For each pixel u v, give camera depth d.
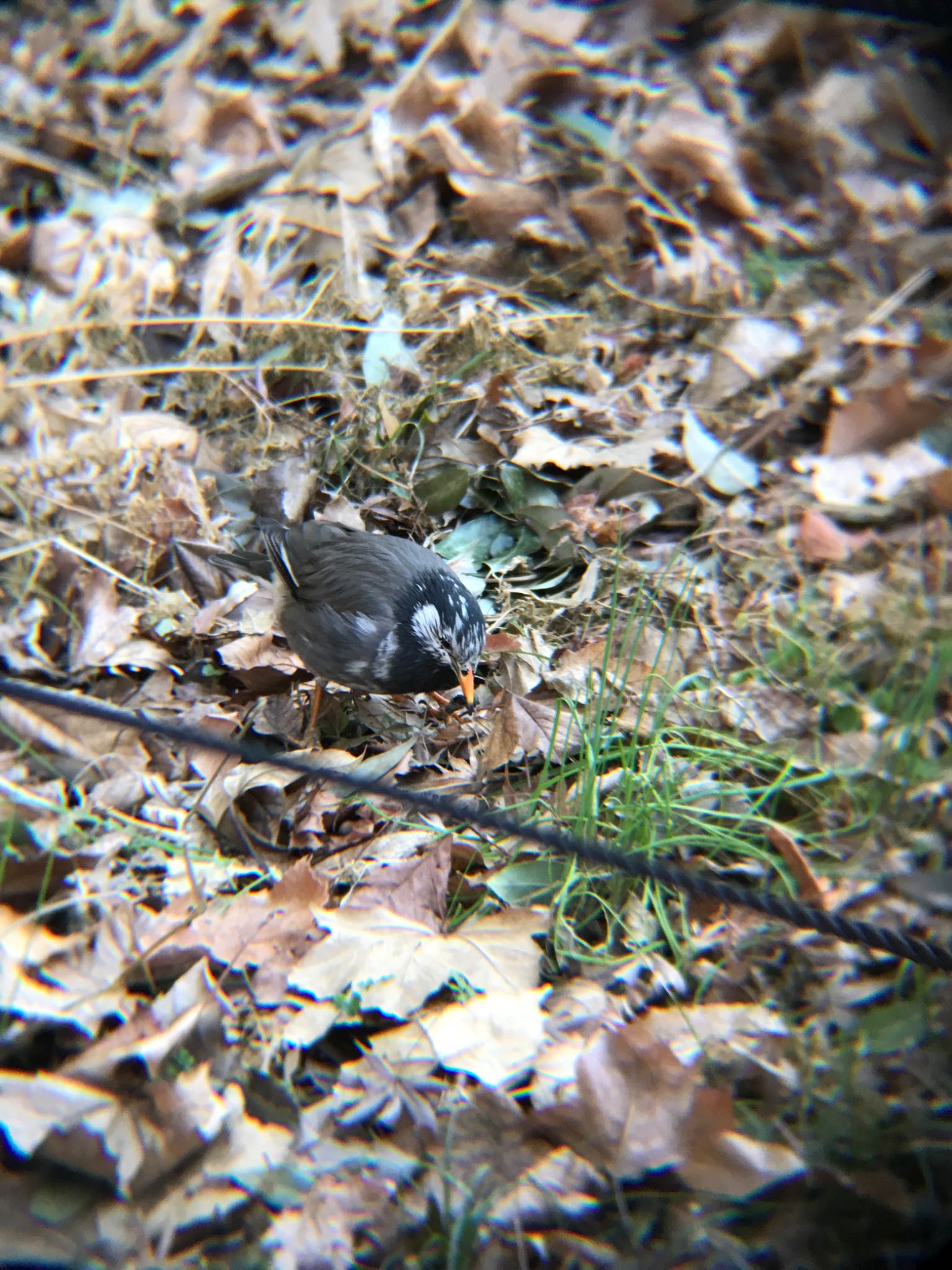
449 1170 1.31
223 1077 1.33
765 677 1.52
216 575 1.58
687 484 1.63
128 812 1.45
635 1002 1.38
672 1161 1.31
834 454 1.65
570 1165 1.31
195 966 1.36
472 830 1.45
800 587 1.59
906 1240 1.30
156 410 1.69
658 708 1.49
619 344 1.74
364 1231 1.29
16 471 1.62
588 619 1.56
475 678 1.55
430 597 1.50
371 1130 1.32
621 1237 1.30
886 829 1.45
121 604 1.56
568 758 1.48
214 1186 1.30
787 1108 1.34
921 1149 1.32
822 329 1.73
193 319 1.68
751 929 1.41
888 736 1.48
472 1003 1.36
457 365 1.70
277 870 1.43
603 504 1.62
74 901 1.38
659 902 1.41
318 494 1.64
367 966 1.37
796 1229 1.30
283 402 1.69
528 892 1.42
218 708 1.50
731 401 1.70
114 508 1.60
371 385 1.67
